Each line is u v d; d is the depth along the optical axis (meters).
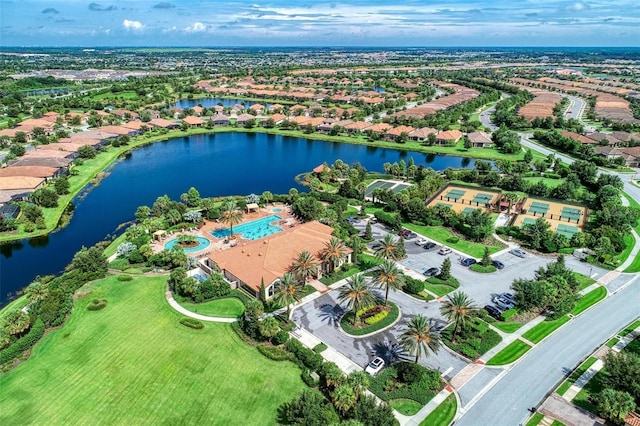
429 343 70.12
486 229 122.19
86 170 188.88
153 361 75.06
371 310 88.69
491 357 76.81
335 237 109.69
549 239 117.81
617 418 61.22
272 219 139.12
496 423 63.03
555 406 65.69
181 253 106.50
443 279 101.56
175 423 62.97
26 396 67.56
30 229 127.75
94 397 67.50
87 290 96.06
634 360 67.31
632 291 98.38
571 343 80.62
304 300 93.56
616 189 146.38
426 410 65.19
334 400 62.81
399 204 143.25
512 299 93.69
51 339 80.56
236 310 90.31
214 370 73.12
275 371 73.12
